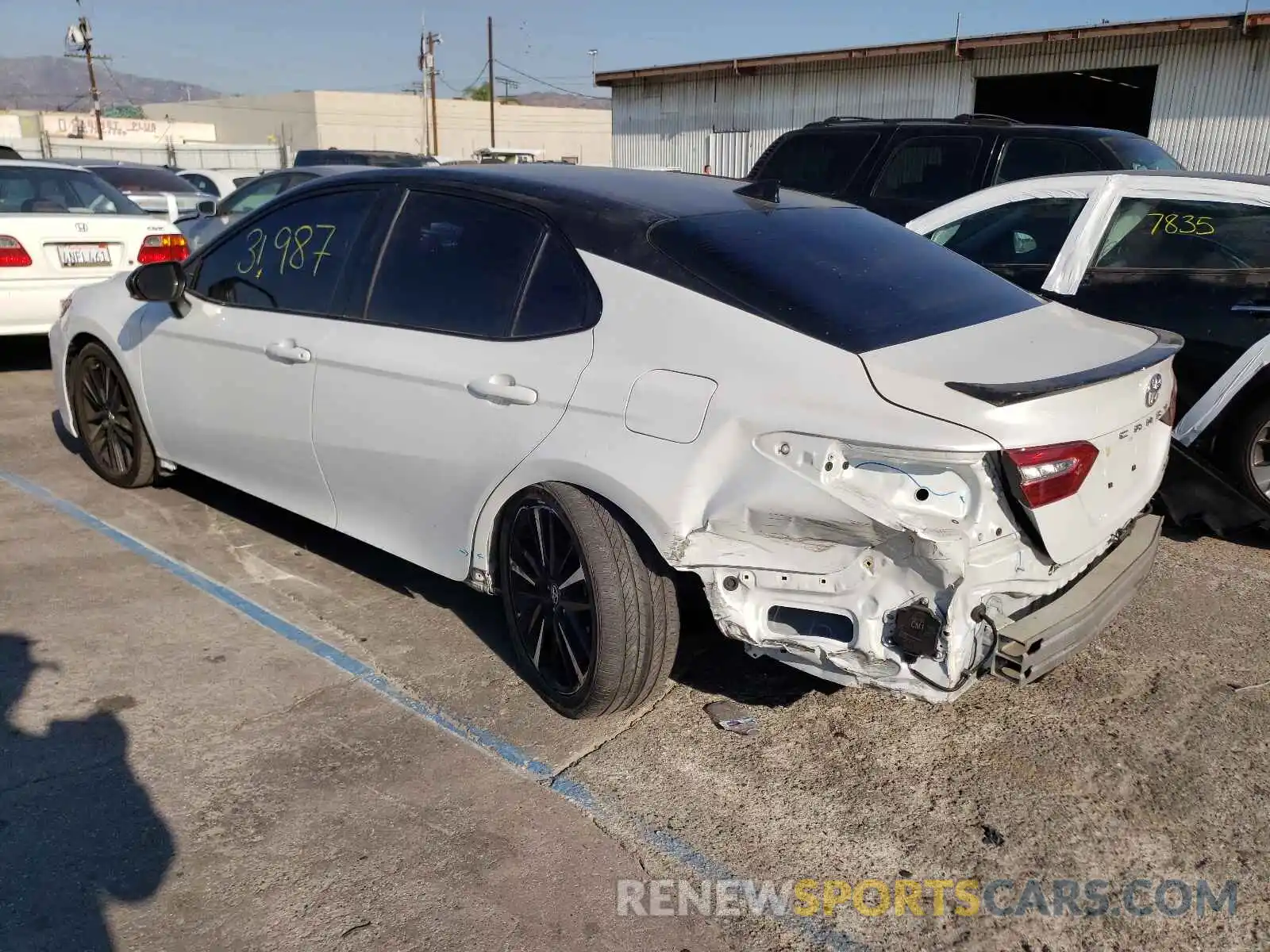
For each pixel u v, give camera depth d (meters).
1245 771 3.13
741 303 2.95
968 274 3.58
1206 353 4.73
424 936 2.42
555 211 3.37
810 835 2.82
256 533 4.82
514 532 3.35
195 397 4.49
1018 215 5.53
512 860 2.68
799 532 2.70
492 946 2.40
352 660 3.67
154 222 7.79
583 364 3.10
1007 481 2.57
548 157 72.31
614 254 3.18
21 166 7.89
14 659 3.58
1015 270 5.41
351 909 2.49
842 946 2.45
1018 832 2.85
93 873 2.57
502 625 3.97
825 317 2.91
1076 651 2.86
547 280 3.30
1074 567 2.85
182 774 2.98
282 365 4.00
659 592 3.07
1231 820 2.91
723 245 3.16
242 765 3.04
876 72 19.38
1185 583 4.48
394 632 3.88
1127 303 4.97
